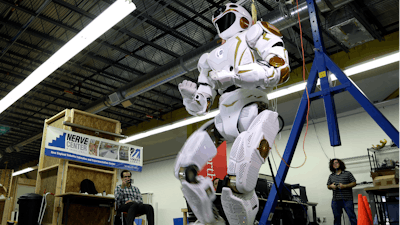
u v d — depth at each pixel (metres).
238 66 2.14
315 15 2.90
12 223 5.35
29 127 17.55
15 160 23.59
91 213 4.95
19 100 13.80
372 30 8.48
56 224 4.51
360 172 8.39
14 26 9.05
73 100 14.23
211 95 2.68
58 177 4.67
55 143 4.62
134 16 9.09
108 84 13.35
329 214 8.49
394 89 8.86
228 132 2.29
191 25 9.78
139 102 14.96
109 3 8.77
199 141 2.30
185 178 2.16
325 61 2.71
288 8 6.98
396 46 9.46
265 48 2.24
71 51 7.46
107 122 5.64
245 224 1.99
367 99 2.38
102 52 11.09
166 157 13.73
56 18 9.27
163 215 12.72
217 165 8.35
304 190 7.54
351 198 5.59
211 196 2.13
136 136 13.77
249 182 1.97
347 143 8.84
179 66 9.74
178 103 14.96
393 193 5.34
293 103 10.66
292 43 9.95
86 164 5.18
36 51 10.70
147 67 12.06
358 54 10.20
